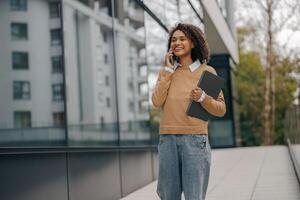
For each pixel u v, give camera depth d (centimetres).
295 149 1063
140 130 941
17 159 443
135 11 938
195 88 314
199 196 322
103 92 752
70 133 613
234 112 2331
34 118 522
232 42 2453
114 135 785
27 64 520
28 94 516
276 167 1142
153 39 1054
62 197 534
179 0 1212
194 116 320
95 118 711
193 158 321
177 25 335
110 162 710
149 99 1020
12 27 501
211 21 1680
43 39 555
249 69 3194
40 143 530
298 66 3009
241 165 1241
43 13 558
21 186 446
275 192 737
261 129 3111
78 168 584
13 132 483
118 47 841
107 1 793
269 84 2994
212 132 2233
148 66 1016
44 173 494
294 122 1237
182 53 328
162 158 328
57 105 580
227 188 810
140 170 881
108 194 691
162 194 331
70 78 627
